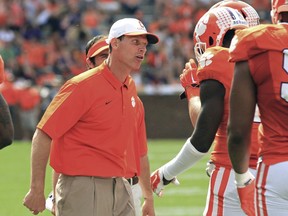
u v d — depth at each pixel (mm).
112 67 14102
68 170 14031
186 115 57000
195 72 13648
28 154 48062
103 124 13977
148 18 74375
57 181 14734
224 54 12367
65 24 68750
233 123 10938
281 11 11195
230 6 13719
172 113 57000
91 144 14000
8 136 12648
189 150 12492
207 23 13367
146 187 15711
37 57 62844
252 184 11664
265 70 10766
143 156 15539
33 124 57125
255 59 10820
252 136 12773
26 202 14055
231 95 10969
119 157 14148
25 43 66000
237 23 13266
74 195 14000
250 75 10883
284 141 10789
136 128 14938
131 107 14375
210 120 12211
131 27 13984
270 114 10898
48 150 13945
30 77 60312
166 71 63781
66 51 63750
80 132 14008
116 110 14070
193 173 39875
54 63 62344
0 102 12594
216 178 12914
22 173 39375
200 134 12289
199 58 13477
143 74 62938
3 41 65438
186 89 13727
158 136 57188
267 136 10914
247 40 10797
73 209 14008
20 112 57031
